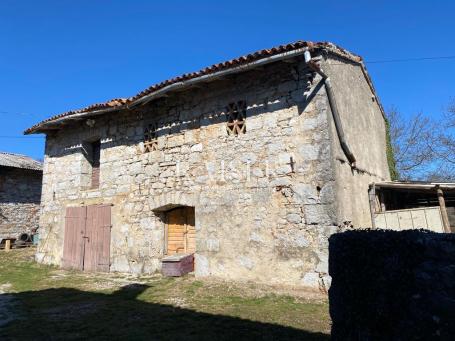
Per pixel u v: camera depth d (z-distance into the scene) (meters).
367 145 8.54
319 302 5.51
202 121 7.91
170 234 8.48
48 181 11.23
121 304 5.54
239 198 7.09
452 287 2.40
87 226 9.59
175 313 4.97
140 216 8.65
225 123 7.56
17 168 15.10
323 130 6.36
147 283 7.18
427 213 7.33
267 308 5.18
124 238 8.84
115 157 9.45
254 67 6.72
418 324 2.49
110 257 8.96
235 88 7.52
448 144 19.25
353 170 7.12
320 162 6.30
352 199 6.80
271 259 6.54
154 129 8.86
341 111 7.16
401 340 2.54
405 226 7.50
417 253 2.61
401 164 20.45
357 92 8.48
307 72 6.66
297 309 5.12
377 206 8.02
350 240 3.05
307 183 6.38
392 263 2.71
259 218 6.79
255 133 7.10
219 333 4.11
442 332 2.37
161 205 8.25
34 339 4.01
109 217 9.18
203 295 6.02
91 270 9.17
